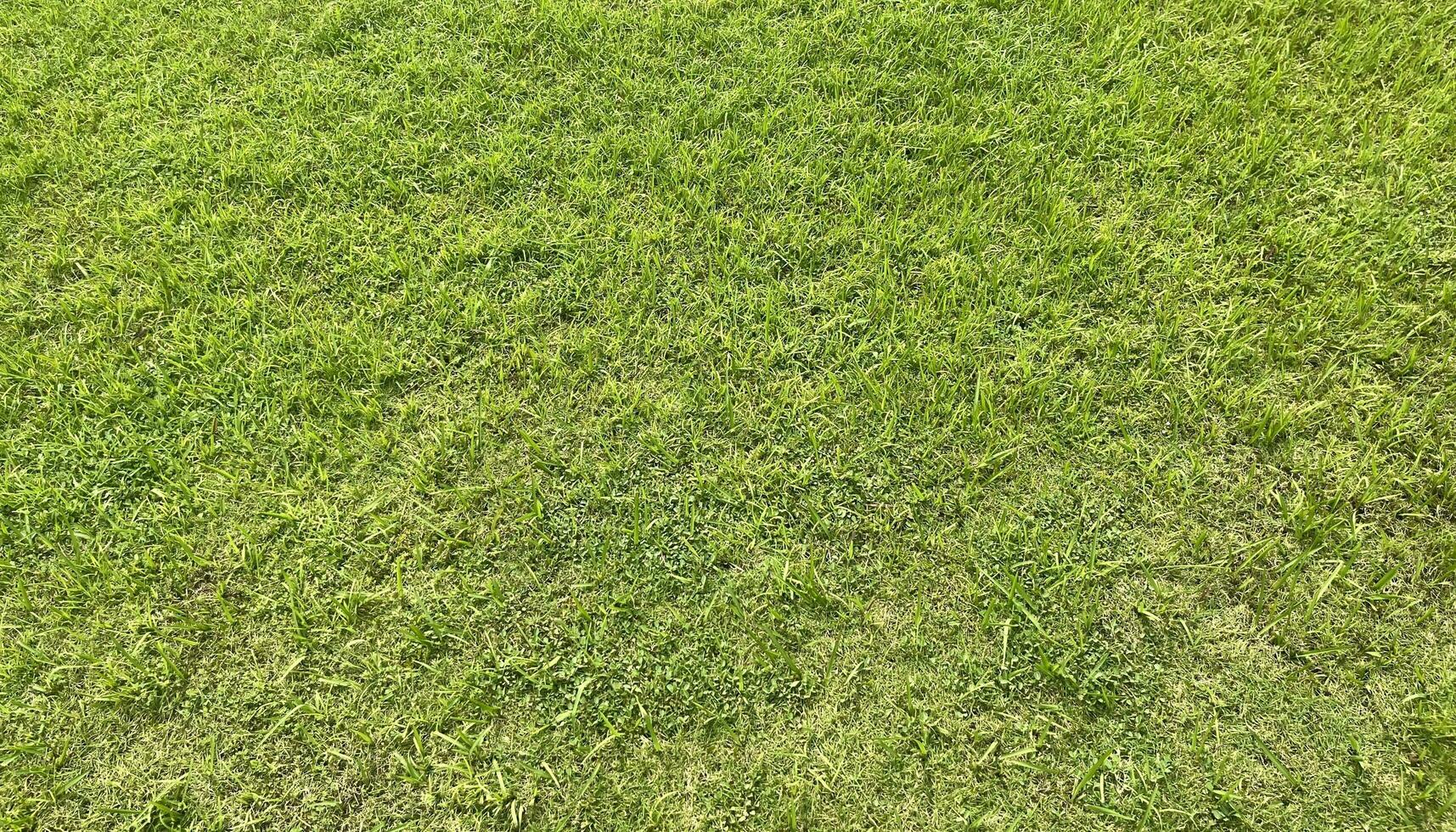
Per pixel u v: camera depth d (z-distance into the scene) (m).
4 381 2.52
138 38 3.44
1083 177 2.89
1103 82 3.14
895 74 3.23
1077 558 2.19
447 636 2.13
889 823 1.92
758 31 3.39
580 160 3.03
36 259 2.81
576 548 2.25
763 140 3.07
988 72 3.19
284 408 2.45
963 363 2.50
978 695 2.04
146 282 2.74
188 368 2.54
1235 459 2.30
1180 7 3.31
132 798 1.98
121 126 3.16
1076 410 2.40
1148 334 2.53
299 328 2.60
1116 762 1.93
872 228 2.79
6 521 2.28
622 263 2.75
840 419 2.42
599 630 2.13
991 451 2.33
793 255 2.77
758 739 2.01
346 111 3.20
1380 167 2.80
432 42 3.42
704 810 1.94
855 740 2.00
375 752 2.01
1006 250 2.74
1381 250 2.62
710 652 2.11
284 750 2.02
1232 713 1.98
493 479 2.34
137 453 2.38
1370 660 2.01
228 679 2.10
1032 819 1.90
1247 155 2.89
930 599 2.16
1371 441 2.30
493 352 2.57
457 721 2.05
